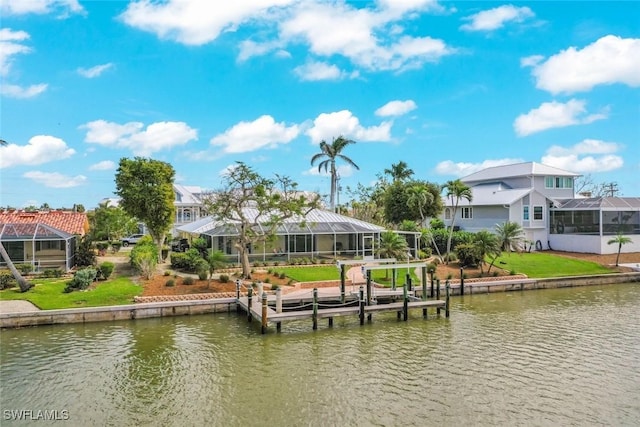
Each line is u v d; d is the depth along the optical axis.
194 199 72.12
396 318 27.30
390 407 15.22
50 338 22.67
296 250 42.81
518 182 58.66
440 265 40.91
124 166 41.59
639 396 16.08
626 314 28.08
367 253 44.56
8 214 42.31
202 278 31.86
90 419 14.55
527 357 20.09
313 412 14.90
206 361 19.61
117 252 53.34
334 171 64.50
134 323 25.58
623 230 50.28
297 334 23.78
